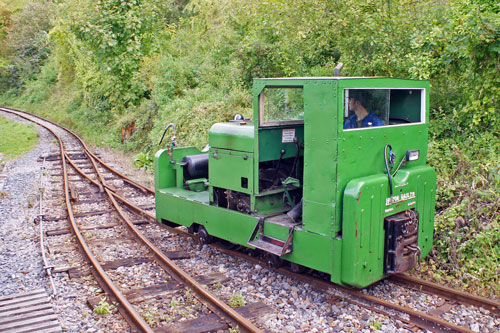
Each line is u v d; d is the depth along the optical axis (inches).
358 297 191.6
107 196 403.2
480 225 229.1
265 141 217.3
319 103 179.8
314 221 188.1
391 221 187.6
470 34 260.4
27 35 1662.2
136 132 673.0
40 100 1390.3
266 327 174.4
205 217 252.2
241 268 232.1
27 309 191.9
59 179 483.8
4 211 358.9
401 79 198.5
